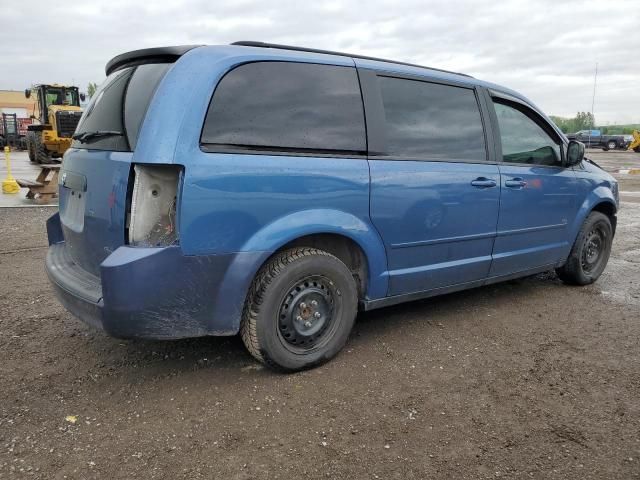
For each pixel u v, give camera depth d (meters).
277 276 3.21
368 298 3.71
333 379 3.36
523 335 4.15
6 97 62.62
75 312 3.13
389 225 3.65
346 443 2.70
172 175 2.86
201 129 2.91
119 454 2.58
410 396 3.17
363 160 3.53
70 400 3.08
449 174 3.96
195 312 2.99
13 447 2.62
